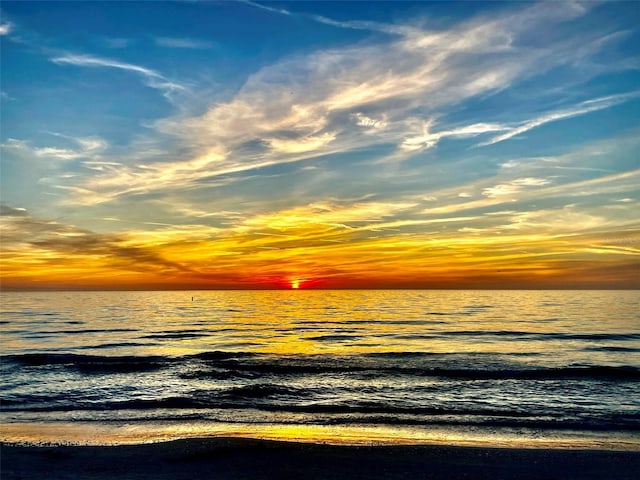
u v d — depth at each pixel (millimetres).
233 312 76250
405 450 10672
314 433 12484
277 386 18062
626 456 10320
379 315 66000
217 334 40250
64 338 37000
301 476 9219
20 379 19875
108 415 14367
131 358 25344
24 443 11336
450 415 14164
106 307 92688
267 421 13672
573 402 15523
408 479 9117
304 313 72750
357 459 10109
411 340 34812
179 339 36406
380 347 30797
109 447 10812
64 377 20281
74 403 15820
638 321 51719
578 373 20141
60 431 12656
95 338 37062
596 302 106375
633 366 22484
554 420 13562
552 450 10773
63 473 9258
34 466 9641
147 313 72812
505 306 89750
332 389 17625
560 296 161000
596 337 35875
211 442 11078
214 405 15492
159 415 14359
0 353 28078
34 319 58438
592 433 12414
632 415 14062
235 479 9039
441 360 24344
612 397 16188
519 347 30250
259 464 9781
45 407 15359
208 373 20891
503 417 13930
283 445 10906
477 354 26656
